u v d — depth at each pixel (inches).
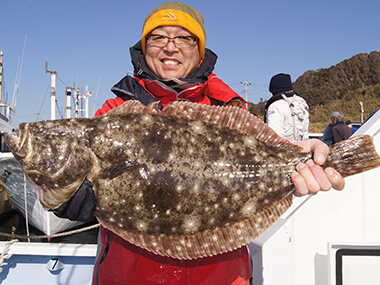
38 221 247.3
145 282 70.3
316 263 84.7
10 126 301.3
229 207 74.9
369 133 80.9
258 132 79.8
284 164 78.8
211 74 91.3
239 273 73.5
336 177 67.9
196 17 87.6
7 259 118.5
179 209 71.9
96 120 73.5
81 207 69.7
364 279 76.9
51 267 116.1
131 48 92.0
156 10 86.4
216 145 75.4
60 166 70.2
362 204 83.9
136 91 85.0
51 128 72.4
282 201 79.0
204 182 72.9
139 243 71.3
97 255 79.7
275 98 168.9
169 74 86.7
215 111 77.1
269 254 81.8
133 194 70.6
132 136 71.8
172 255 71.0
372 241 83.9
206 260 72.5
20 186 244.2
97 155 71.1
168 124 73.8
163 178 71.0
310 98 2102.6
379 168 82.8
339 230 84.6
